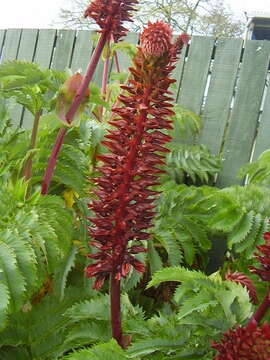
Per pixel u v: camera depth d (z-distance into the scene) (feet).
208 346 2.66
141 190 2.52
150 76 2.46
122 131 2.51
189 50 7.93
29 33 9.78
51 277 4.00
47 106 4.28
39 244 3.23
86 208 4.48
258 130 7.41
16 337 3.56
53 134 4.69
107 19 3.71
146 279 5.16
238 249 4.83
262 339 1.88
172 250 4.93
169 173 7.07
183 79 7.94
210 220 5.02
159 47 2.43
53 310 3.76
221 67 7.72
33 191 4.43
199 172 7.07
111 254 2.61
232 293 2.81
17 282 2.93
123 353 2.37
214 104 7.70
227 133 7.55
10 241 3.11
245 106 7.52
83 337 3.21
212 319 2.74
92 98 4.15
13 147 4.63
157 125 2.49
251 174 6.15
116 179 2.49
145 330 2.93
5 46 10.18
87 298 3.98
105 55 5.29
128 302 3.57
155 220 5.08
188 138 7.72
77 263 4.42
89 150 5.11
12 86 4.08
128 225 2.54
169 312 4.13
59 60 9.31
